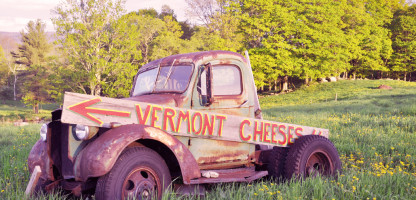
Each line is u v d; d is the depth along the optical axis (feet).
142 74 17.62
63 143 13.56
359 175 17.92
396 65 235.81
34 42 336.70
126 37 104.63
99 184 12.11
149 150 13.12
